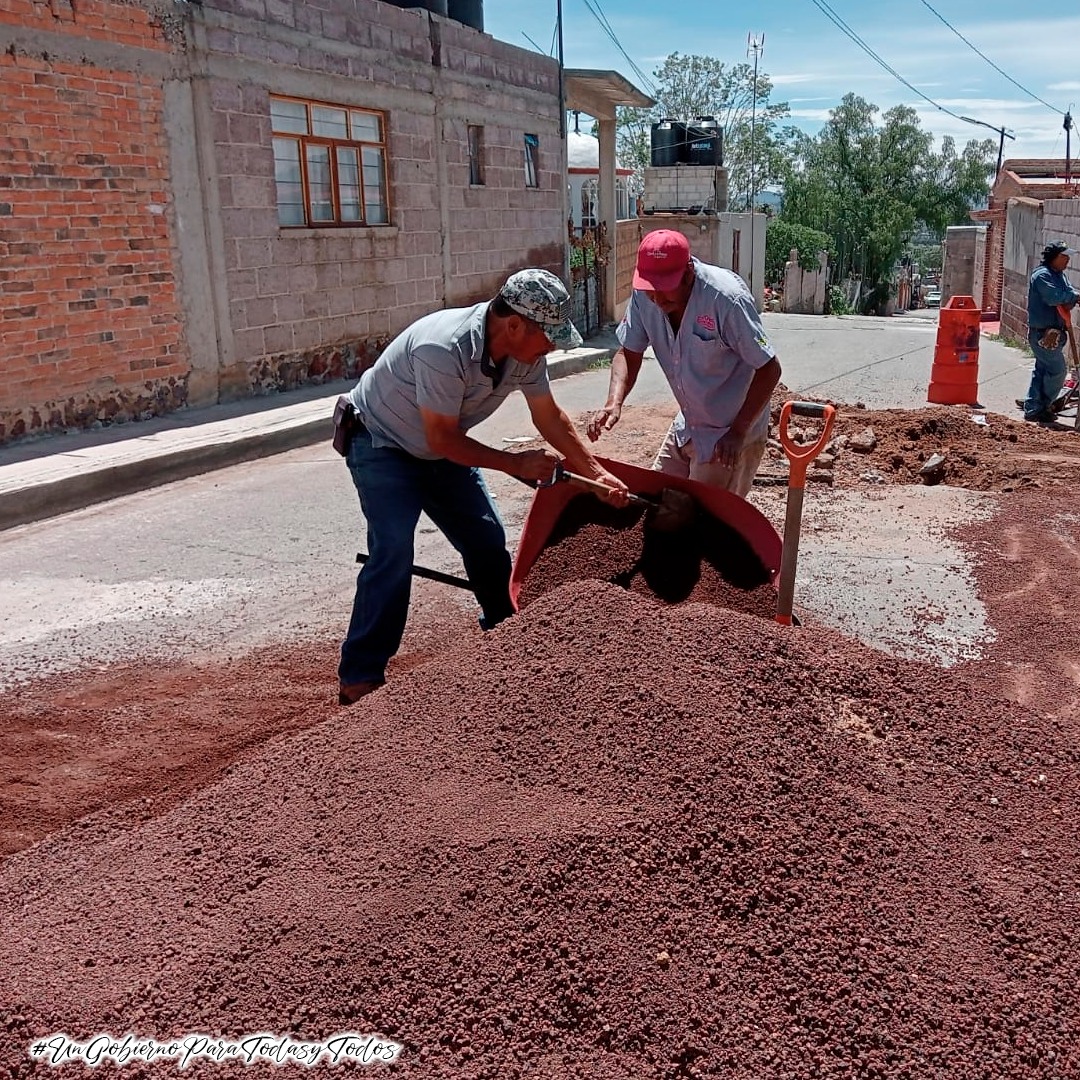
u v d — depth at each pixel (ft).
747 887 8.61
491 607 15.33
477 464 13.24
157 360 34.60
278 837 9.50
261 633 17.70
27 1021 7.75
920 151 168.14
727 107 159.22
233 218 36.81
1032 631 17.06
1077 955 8.57
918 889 8.93
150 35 32.71
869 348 59.67
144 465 27.89
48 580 20.45
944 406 40.29
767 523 14.51
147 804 12.05
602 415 16.42
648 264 14.56
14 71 28.89
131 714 14.70
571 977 7.89
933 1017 7.87
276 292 39.29
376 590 13.57
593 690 10.35
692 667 10.53
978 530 22.61
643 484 15.33
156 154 33.50
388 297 45.73
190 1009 7.77
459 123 49.44
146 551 22.30
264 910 8.57
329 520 24.49
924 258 220.02
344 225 43.06
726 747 9.67
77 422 32.07
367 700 11.35
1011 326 68.08
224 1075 7.30
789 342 63.05
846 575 19.83
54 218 30.55
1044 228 58.59
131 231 33.01
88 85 30.99
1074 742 11.35
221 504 26.17
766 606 14.16
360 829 9.37
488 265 53.21
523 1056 7.49
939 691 11.59
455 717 10.55
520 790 9.54
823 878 8.80
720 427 16.05
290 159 39.83
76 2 30.30
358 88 42.14
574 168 104.68
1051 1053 7.74
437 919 8.25
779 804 9.32
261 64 37.01
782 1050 7.59
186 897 8.96
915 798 9.98
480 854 8.73
